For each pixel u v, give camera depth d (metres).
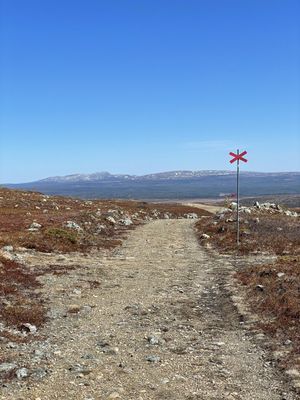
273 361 11.41
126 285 20.56
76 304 17.00
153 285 20.69
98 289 19.64
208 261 27.55
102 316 15.64
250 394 9.52
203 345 12.76
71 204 73.94
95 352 12.06
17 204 62.66
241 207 57.22
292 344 12.46
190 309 16.73
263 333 13.62
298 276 19.03
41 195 87.75
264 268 21.86
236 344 12.84
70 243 31.16
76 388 9.66
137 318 15.48
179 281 21.64
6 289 17.84
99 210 59.22
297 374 10.44
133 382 10.06
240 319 15.30
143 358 11.65
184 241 37.41
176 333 13.88
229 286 20.11
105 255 29.47
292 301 15.82
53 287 19.39
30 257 25.64
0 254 23.88
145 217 68.62
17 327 13.86
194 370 10.87
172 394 9.46
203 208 104.19
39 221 40.06
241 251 30.12
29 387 9.64
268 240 32.06
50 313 15.66
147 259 28.09
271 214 51.28
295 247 30.05
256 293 17.98
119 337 13.39
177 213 87.06
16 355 11.52
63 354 11.80
